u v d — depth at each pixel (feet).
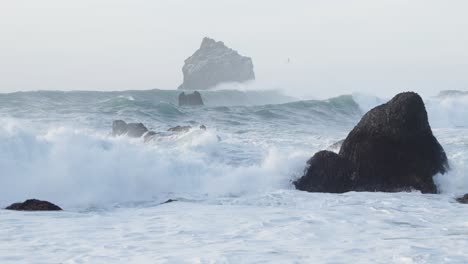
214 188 55.11
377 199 48.44
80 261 26.63
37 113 118.83
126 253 28.22
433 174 55.72
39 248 29.40
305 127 113.91
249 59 487.61
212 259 26.76
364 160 55.98
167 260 26.66
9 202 47.50
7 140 52.60
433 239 31.35
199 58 490.90
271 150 64.95
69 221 37.81
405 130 56.03
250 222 37.14
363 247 29.19
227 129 105.50
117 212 43.14
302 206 45.83
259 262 26.20
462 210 42.86
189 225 36.24
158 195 52.95
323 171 56.75
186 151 65.46
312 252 28.12
